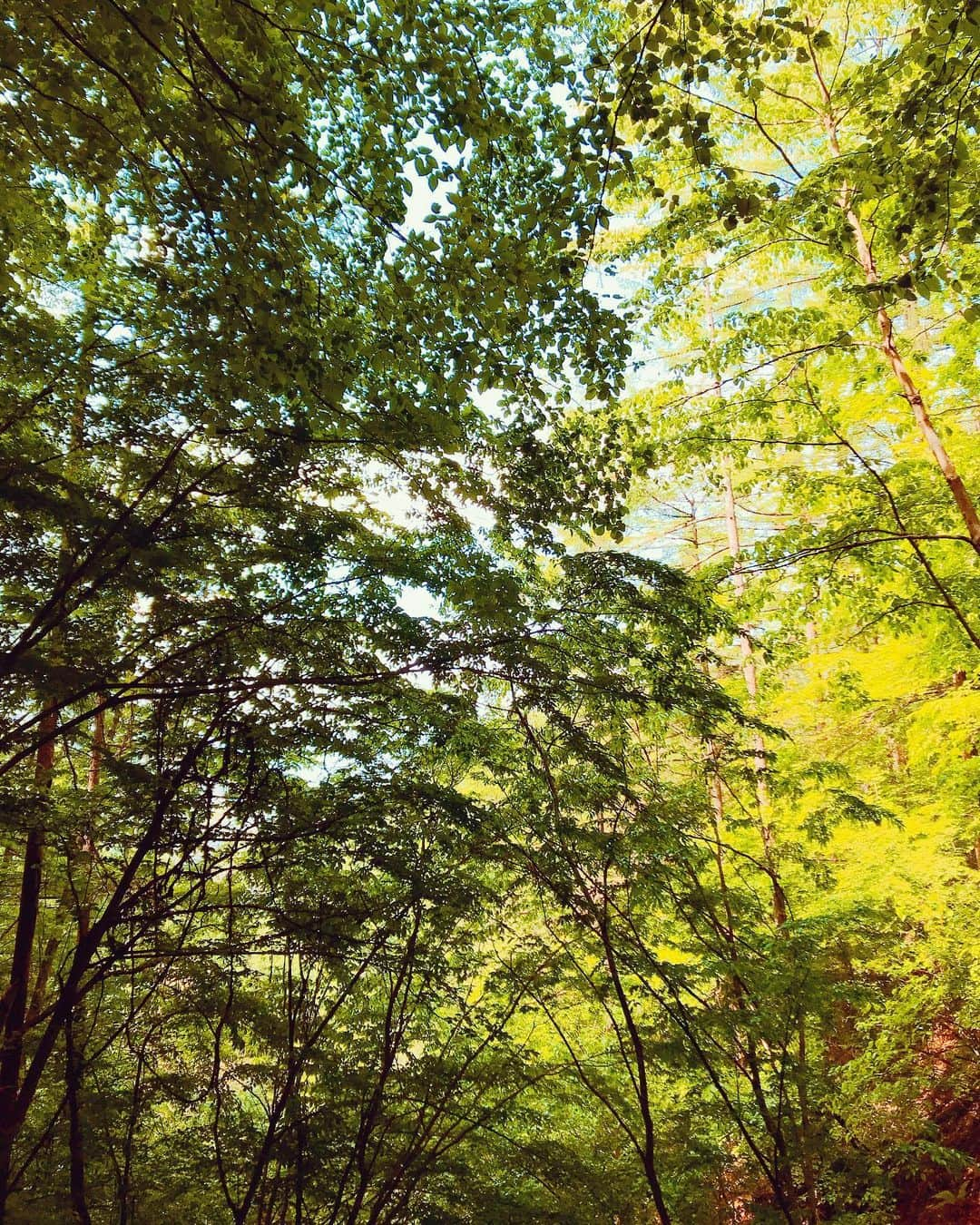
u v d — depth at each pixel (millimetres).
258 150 3945
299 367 4559
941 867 7145
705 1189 6379
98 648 4957
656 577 6625
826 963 6535
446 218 4363
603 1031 8094
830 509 8977
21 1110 4609
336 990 6410
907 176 4422
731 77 8078
